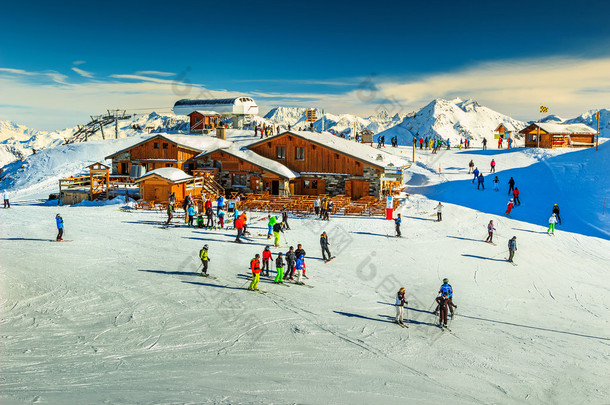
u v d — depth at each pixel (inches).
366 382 530.0
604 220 1568.7
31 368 507.2
